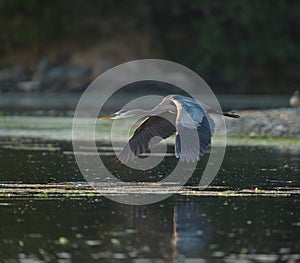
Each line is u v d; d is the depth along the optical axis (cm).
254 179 6009
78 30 19638
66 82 18700
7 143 8400
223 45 19062
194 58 19450
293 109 10919
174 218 4672
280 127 9212
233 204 5072
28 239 4212
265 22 19250
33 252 3994
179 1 19538
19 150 7750
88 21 19712
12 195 5325
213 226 4488
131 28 19675
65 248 4059
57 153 7556
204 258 3897
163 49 19588
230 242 4162
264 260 3866
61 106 14612
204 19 19738
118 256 3928
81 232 4356
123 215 4750
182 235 4294
